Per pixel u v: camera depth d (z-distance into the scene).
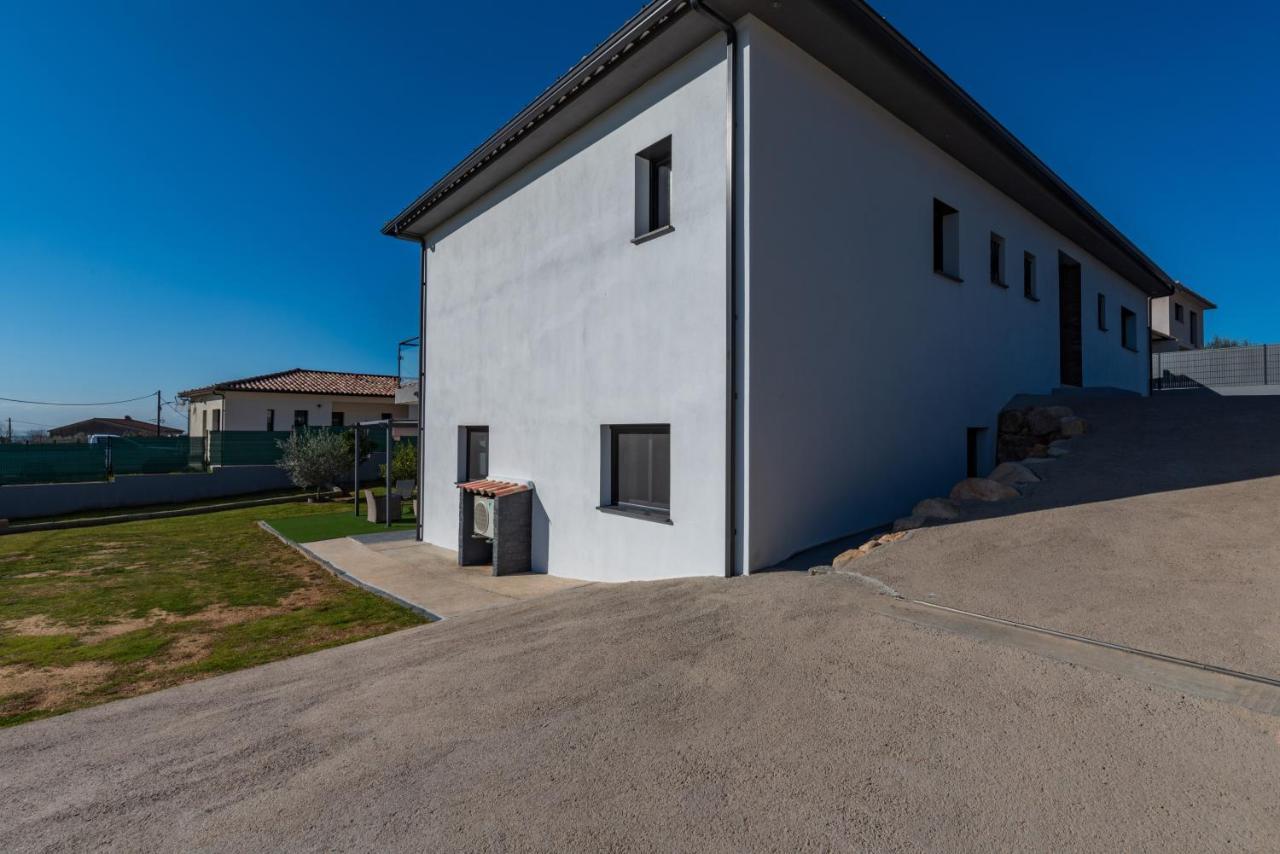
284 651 5.65
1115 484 5.96
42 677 5.05
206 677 4.99
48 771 2.86
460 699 3.25
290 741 2.96
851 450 6.51
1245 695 2.47
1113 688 2.62
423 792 2.35
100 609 7.34
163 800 2.46
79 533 13.96
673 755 2.45
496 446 9.45
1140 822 1.85
